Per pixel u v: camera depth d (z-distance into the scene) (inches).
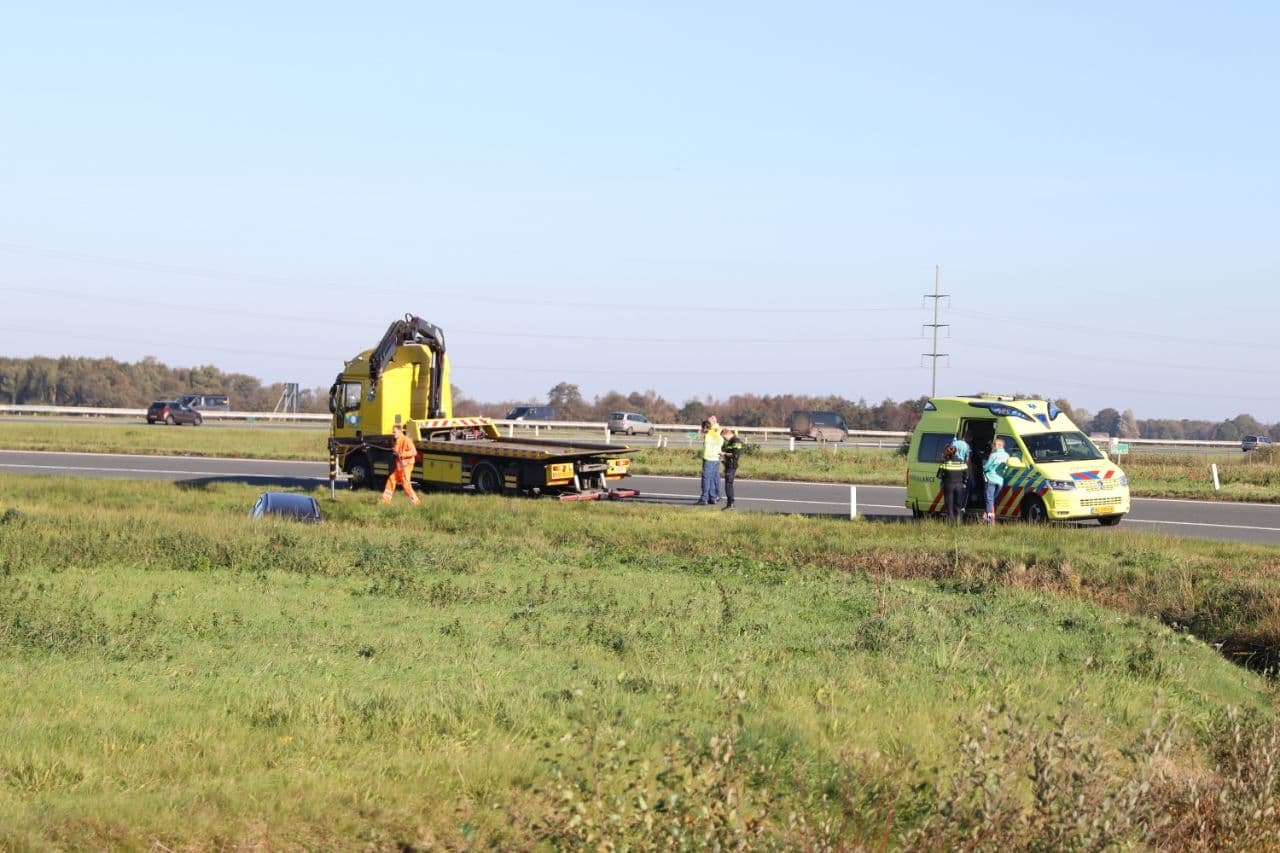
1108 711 405.1
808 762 317.7
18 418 3250.5
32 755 314.8
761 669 444.8
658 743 331.6
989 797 265.6
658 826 255.9
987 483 921.5
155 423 3102.9
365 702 377.1
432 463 1186.0
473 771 311.0
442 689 394.3
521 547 806.5
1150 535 837.2
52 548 729.0
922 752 340.8
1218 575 700.0
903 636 514.0
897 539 831.1
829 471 1599.4
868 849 276.1
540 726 356.2
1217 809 305.4
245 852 262.5
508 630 519.5
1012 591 668.7
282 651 465.7
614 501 1138.7
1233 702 446.9
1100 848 253.1
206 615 542.0
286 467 1593.3
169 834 266.5
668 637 505.7
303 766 316.8
